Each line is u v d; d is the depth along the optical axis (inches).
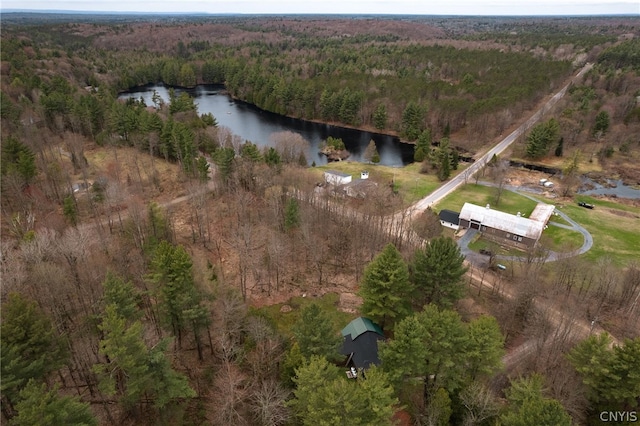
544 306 2060.8
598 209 3363.7
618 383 1400.1
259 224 2817.4
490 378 1587.1
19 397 1132.5
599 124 4773.6
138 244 2362.2
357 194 3316.9
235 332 1652.3
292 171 3412.9
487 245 2790.4
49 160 3575.3
